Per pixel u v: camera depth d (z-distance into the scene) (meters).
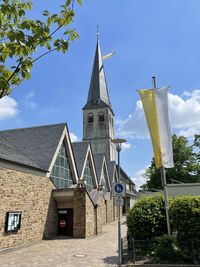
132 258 11.87
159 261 10.75
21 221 18.08
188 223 10.97
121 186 11.76
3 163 16.72
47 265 11.73
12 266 11.62
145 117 12.98
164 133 12.73
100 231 26.16
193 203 11.23
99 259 12.80
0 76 3.64
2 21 3.71
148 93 13.15
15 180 17.81
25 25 3.90
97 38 83.88
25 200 18.81
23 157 21.19
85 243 18.84
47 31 3.97
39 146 24.95
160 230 12.57
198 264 10.23
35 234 19.83
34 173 20.48
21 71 3.84
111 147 74.12
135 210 13.01
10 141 26.20
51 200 23.12
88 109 76.56
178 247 10.95
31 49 3.91
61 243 18.98
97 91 78.19
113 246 17.09
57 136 25.92
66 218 23.89
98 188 36.88
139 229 12.62
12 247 16.78
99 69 80.69
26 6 4.14
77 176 28.66
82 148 36.09
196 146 42.41
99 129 74.56
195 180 41.62
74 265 11.62
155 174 44.25
